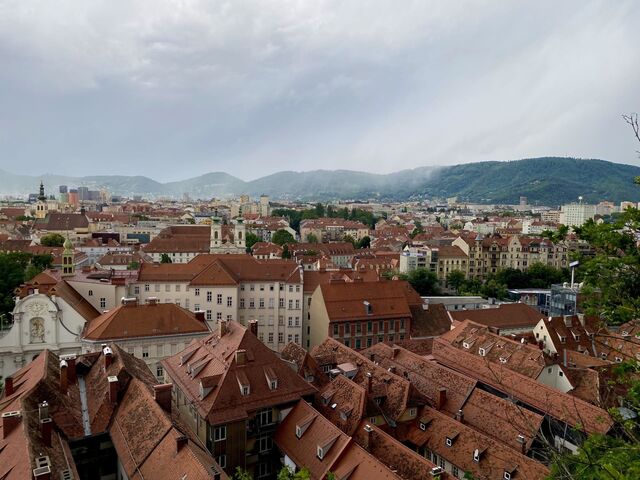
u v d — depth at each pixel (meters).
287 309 116.25
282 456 58.09
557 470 26.11
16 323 81.50
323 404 64.75
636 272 27.22
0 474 39.06
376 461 46.72
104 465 51.88
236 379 60.94
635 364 27.61
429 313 118.88
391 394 67.62
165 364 73.94
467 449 57.88
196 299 110.31
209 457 48.22
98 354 65.94
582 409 62.41
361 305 110.19
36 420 46.12
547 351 88.50
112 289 100.69
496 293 175.38
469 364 84.75
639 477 19.59
